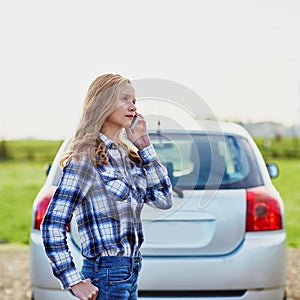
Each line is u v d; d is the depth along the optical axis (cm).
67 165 374
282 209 604
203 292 575
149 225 572
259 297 579
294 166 2695
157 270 569
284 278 595
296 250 1150
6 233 1426
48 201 588
